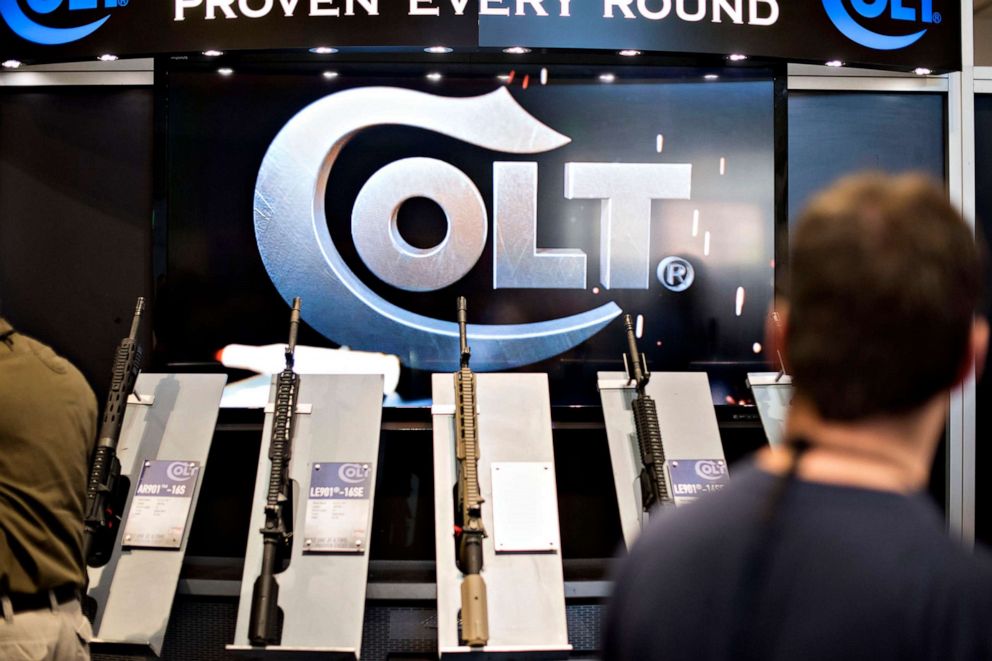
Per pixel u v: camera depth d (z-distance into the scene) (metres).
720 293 2.98
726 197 2.97
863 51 2.85
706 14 2.79
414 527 2.93
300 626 2.35
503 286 2.97
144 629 2.35
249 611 2.36
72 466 1.74
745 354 2.98
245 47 2.74
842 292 0.65
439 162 2.95
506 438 2.61
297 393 2.63
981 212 3.11
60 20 2.80
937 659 0.59
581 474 2.99
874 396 0.65
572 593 2.65
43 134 3.01
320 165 2.93
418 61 2.92
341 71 2.92
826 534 0.64
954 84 3.07
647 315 2.98
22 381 1.70
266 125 2.91
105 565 2.45
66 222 3.01
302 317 2.94
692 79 2.95
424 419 2.95
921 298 0.63
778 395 2.80
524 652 2.32
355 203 2.94
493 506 2.50
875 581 0.62
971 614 0.60
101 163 3.01
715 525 0.69
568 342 2.97
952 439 3.01
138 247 3.01
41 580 1.68
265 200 2.92
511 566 2.44
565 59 2.92
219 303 2.91
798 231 0.70
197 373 2.83
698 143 2.96
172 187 2.90
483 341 2.96
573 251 2.97
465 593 2.30
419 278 2.96
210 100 2.90
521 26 2.74
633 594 0.71
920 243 0.64
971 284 0.65
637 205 2.96
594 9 2.76
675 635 0.67
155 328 2.89
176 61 2.88
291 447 2.57
